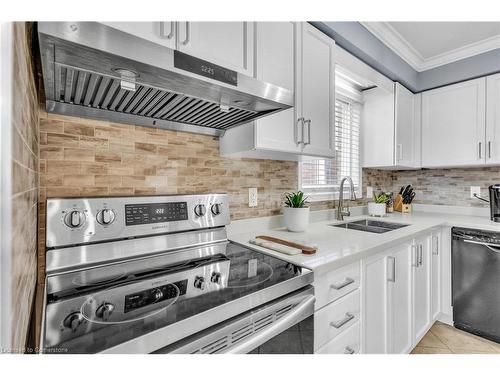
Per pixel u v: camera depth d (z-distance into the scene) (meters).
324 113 1.59
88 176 1.07
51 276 0.89
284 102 1.04
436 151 2.44
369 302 1.31
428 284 1.94
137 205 1.09
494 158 2.12
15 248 0.43
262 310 0.77
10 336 0.37
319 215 2.11
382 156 2.41
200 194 1.29
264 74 1.22
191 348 0.62
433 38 2.09
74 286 0.81
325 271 1.01
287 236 1.50
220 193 1.38
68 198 0.94
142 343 0.55
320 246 1.28
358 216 2.41
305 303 0.90
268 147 1.29
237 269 0.97
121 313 0.64
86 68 0.72
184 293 0.76
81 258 0.96
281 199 1.81
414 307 1.73
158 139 1.26
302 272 0.93
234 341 0.70
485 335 1.92
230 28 1.07
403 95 2.40
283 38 1.33
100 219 1.00
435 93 2.46
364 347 1.27
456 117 2.33
